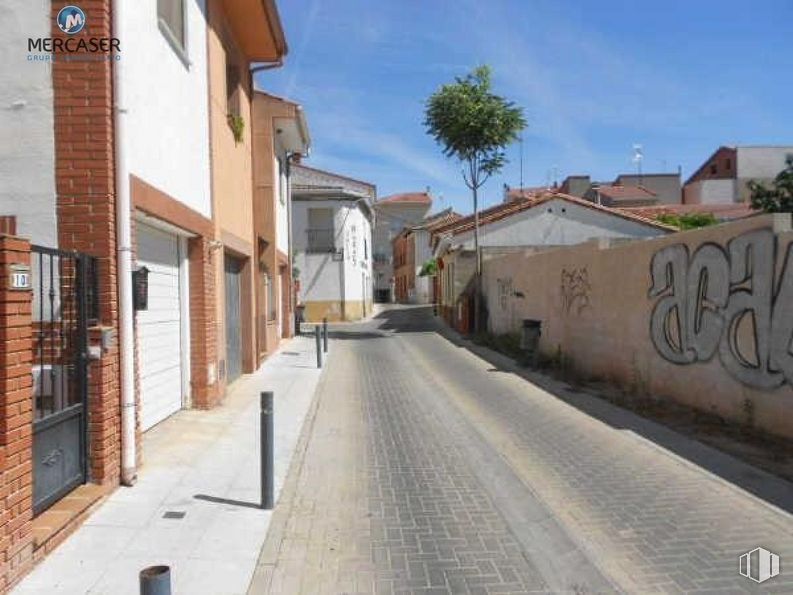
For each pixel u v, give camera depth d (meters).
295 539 5.14
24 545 4.25
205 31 9.81
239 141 12.70
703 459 7.12
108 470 5.80
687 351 9.62
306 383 12.98
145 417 7.95
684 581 4.38
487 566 4.67
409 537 5.20
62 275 5.43
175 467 6.78
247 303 14.24
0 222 5.81
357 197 35.47
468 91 23.31
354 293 36.41
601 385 12.14
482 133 23.28
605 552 4.86
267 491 5.73
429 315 37.44
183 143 8.43
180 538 4.98
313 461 7.38
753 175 59.19
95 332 5.65
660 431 8.41
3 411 4.03
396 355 18.23
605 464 7.11
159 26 7.36
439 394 11.82
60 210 5.82
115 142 5.98
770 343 7.80
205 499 5.89
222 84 11.09
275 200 19.39
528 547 4.99
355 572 4.57
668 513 5.60
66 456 5.34
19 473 4.18
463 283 26.66
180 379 9.38
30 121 5.84
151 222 7.64
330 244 35.19
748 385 8.24
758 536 5.09
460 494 6.23
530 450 7.79
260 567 4.62
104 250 5.86
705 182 58.03
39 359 5.38
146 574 2.94
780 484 6.24
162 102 7.47
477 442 8.23
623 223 26.98
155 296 8.23
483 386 12.57
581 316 13.76
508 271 20.19
